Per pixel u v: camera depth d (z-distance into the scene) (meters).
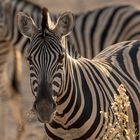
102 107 9.00
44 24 8.51
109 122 8.93
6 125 15.38
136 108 9.41
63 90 8.72
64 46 8.64
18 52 15.20
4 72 15.22
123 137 8.57
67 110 8.88
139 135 9.38
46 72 8.36
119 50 10.17
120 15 14.95
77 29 15.03
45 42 8.43
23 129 14.07
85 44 14.95
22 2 15.06
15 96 14.92
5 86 15.08
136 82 9.68
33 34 8.62
